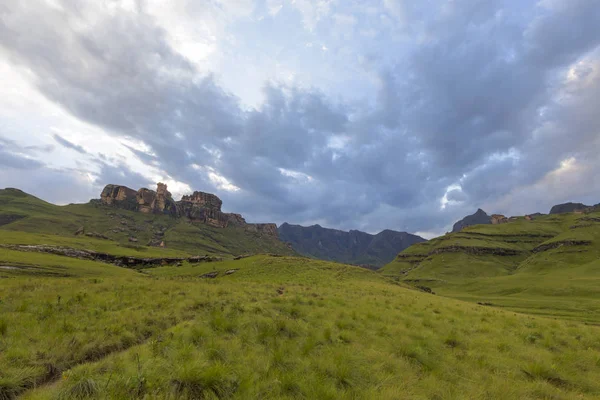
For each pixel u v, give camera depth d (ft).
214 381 21.83
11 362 26.50
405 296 103.65
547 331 54.95
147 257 443.73
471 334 48.34
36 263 217.56
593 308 269.23
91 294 56.65
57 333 35.58
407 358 32.86
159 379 22.12
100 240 577.84
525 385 28.48
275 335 36.17
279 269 263.49
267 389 22.21
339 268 262.88
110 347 34.58
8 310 43.55
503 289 469.16
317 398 21.33
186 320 45.24
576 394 28.45
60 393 20.33
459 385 27.20
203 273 309.42
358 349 33.96
